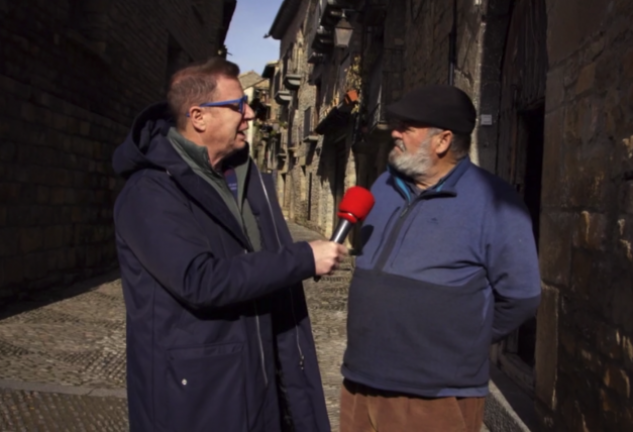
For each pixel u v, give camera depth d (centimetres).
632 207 242
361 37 1181
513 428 345
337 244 197
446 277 201
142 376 185
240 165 214
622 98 253
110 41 927
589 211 282
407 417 206
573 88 305
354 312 214
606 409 259
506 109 447
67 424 363
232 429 185
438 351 200
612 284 257
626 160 248
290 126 2742
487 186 204
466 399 206
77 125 836
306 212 2364
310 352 217
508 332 210
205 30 1561
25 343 525
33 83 711
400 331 203
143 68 1105
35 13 705
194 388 182
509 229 198
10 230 665
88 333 576
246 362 190
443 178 208
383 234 217
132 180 193
